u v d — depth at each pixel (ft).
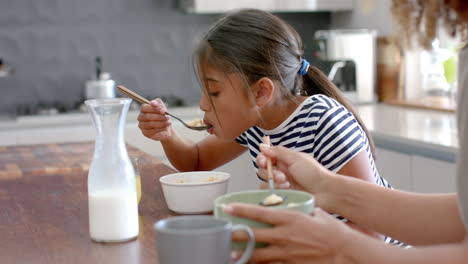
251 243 2.84
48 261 3.40
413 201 3.50
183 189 4.25
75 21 12.88
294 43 4.93
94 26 13.00
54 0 12.73
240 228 2.81
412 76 12.51
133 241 3.70
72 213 4.41
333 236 2.86
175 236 2.65
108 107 3.64
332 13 14.32
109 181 3.67
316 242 2.87
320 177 3.77
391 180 9.24
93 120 3.70
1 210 4.56
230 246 2.78
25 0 12.59
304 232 2.88
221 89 4.68
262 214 2.93
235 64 4.58
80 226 4.08
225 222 2.78
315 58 12.35
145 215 4.29
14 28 12.59
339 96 5.17
